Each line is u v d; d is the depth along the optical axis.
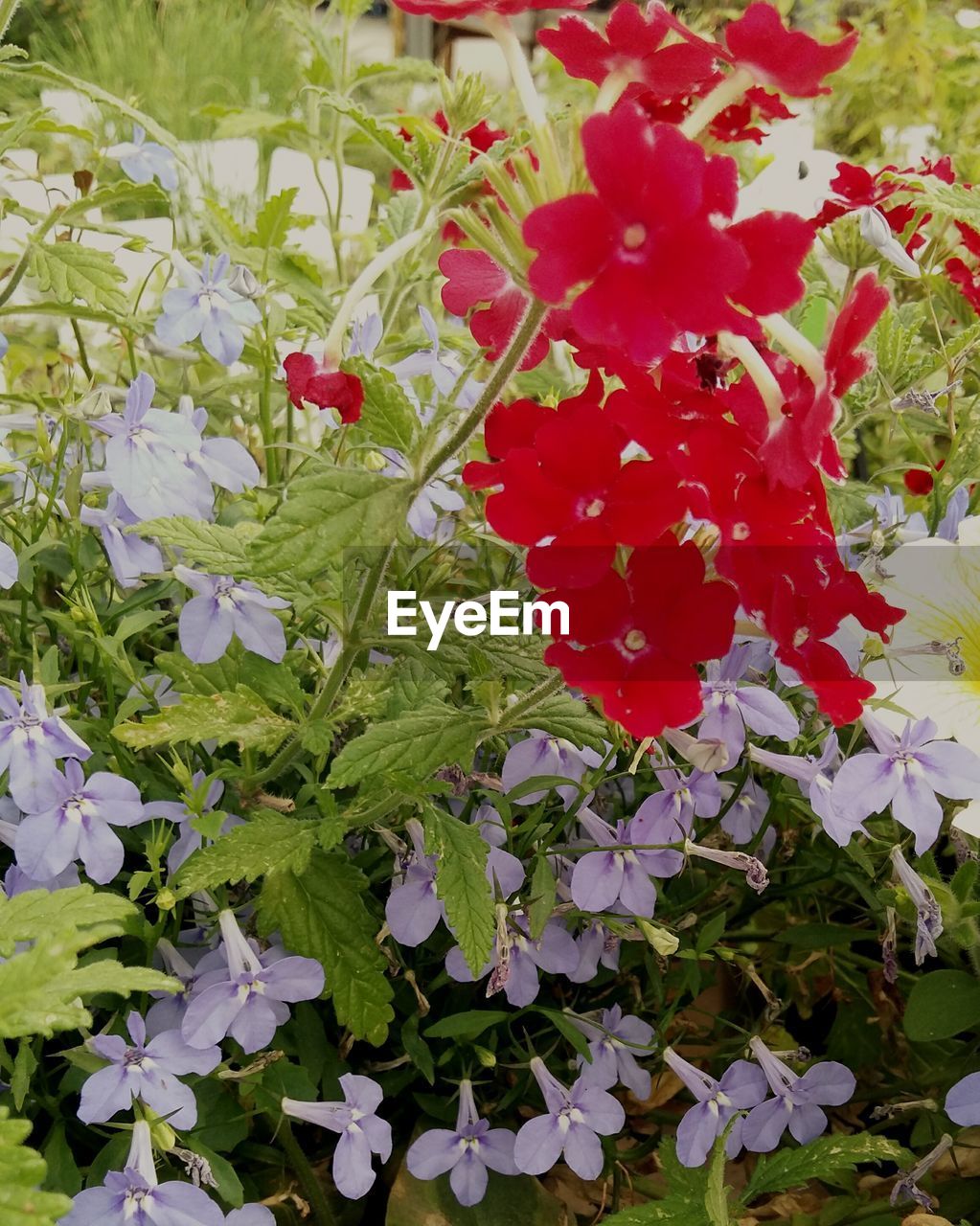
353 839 0.24
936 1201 0.22
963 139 0.47
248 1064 0.21
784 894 0.26
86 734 0.22
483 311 0.18
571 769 0.22
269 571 0.16
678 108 0.17
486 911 0.19
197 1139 0.20
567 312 0.17
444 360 0.28
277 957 0.21
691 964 0.23
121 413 0.26
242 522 0.22
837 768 0.23
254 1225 0.19
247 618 0.21
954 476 0.27
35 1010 0.14
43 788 0.19
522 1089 0.23
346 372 0.18
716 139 0.17
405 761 0.18
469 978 0.22
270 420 0.28
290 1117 0.22
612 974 0.25
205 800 0.21
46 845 0.19
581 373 0.31
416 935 0.21
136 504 0.21
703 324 0.13
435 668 0.20
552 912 0.22
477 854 0.19
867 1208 0.23
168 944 0.21
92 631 0.22
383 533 0.16
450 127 0.25
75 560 0.22
